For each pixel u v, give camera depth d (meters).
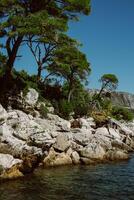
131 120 70.69
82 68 57.06
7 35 37.84
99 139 37.62
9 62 41.50
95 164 32.94
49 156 30.53
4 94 40.56
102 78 75.81
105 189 22.77
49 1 41.47
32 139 27.23
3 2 37.62
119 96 117.31
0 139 25.02
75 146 33.88
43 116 42.16
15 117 29.25
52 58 53.03
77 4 42.28
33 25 36.50
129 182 25.28
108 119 52.91
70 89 56.50
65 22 39.62
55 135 31.89
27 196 20.16
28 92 42.03
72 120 47.25
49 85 56.66
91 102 65.31
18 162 24.70
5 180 23.47
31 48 52.00
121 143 41.62
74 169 29.62
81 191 21.97
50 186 22.86
